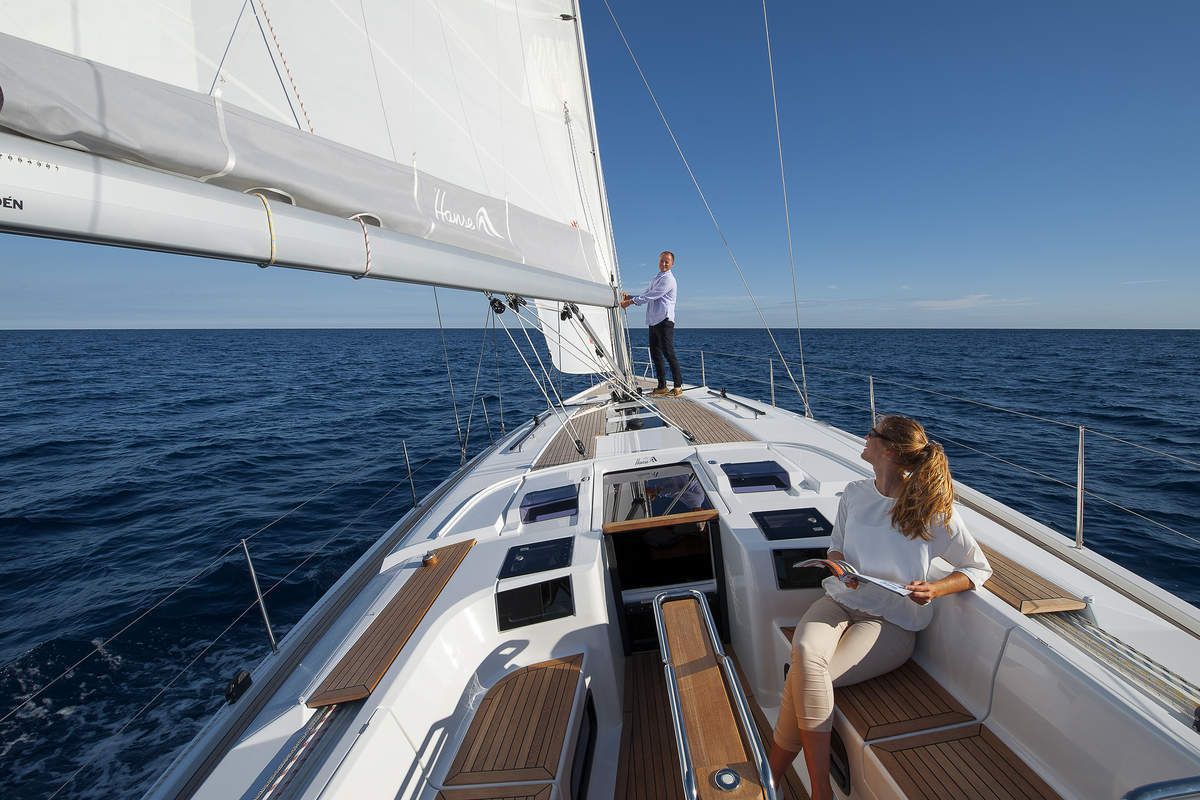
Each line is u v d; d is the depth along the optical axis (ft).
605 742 7.48
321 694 5.81
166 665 13.88
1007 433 33.45
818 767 5.31
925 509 5.56
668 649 5.94
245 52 4.87
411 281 5.68
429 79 7.07
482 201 7.65
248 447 35.17
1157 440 32.17
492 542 9.01
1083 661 4.84
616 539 10.24
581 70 14.23
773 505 9.02
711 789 4.41
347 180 5.28
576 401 20.43
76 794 10.34
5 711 12.47
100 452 35.63
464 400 49.98
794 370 73.00
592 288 10.54
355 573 9.21
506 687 6.95
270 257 3.99
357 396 56.34
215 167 4.09
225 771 5.22
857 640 5.87
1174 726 4.09
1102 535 18.83
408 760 5.56
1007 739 5.21
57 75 3.23
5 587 18.21
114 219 3.06
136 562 19.56
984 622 5.51
